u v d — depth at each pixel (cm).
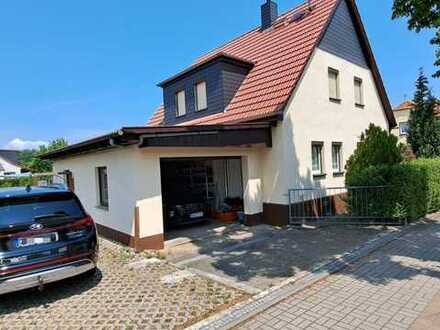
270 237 880
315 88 1186
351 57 1423
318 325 392
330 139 1255
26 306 492
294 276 562
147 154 798
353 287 505
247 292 502
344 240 797
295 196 1049
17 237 470
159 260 703
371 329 377
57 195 556
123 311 458
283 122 1023
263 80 1219
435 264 593
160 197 820
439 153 2027
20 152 6184
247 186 1043
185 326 404
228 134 908
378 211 934
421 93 2119
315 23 1241
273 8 1563
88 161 1084
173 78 1563
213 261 687
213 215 1215
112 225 913
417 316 403
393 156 1077
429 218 1013
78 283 577
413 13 607
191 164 1222
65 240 512
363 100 1505
